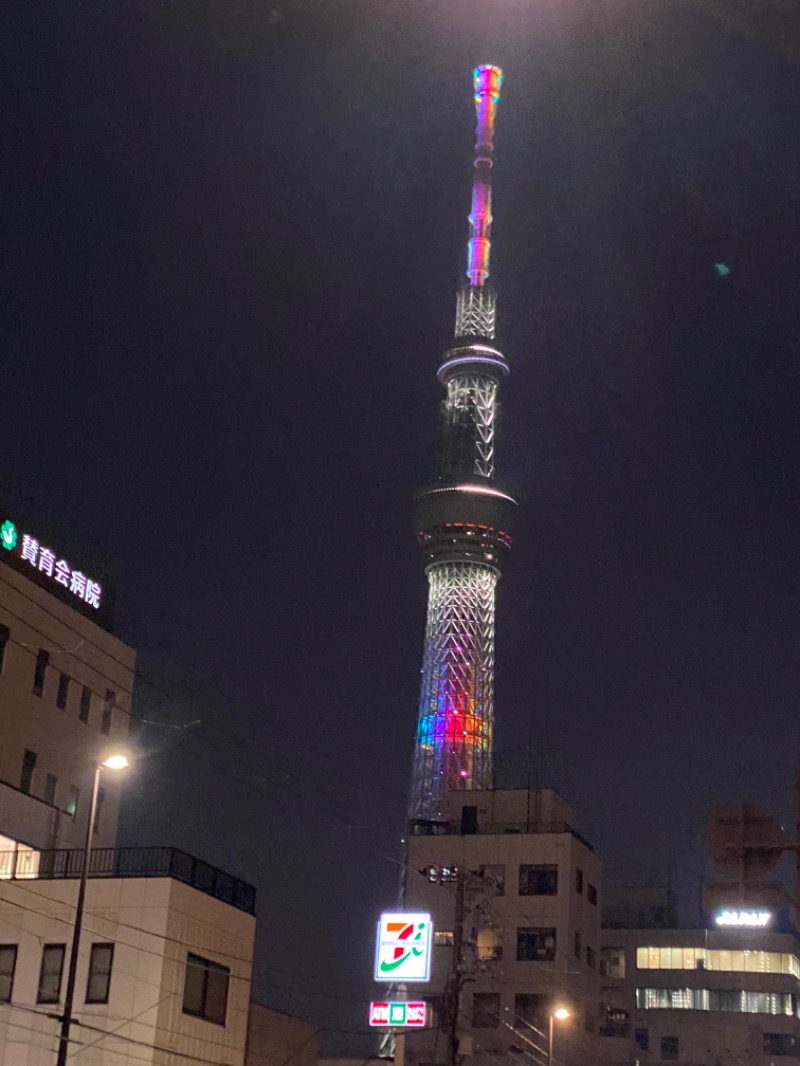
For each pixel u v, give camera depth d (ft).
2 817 185.78
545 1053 313.12
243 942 171.01
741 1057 394.32
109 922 155.63
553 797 360.07
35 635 240.12
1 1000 155.63
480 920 327.88
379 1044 283.79
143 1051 148.36
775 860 61.52
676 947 414.21
